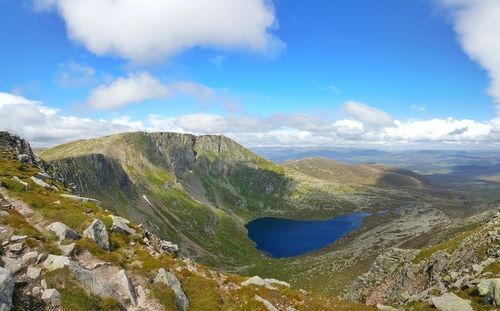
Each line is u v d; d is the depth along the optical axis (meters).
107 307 25.58
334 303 42.53
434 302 39.78
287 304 38.16
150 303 29.25
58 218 37.09
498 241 55.59
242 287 38.75
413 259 86.38
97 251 32.78
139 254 37.19
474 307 37.28
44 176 58.94
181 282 35.12
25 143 80.88
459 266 61.00
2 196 39.66
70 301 24.14
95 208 46.78
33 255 27.77
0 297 21.14
